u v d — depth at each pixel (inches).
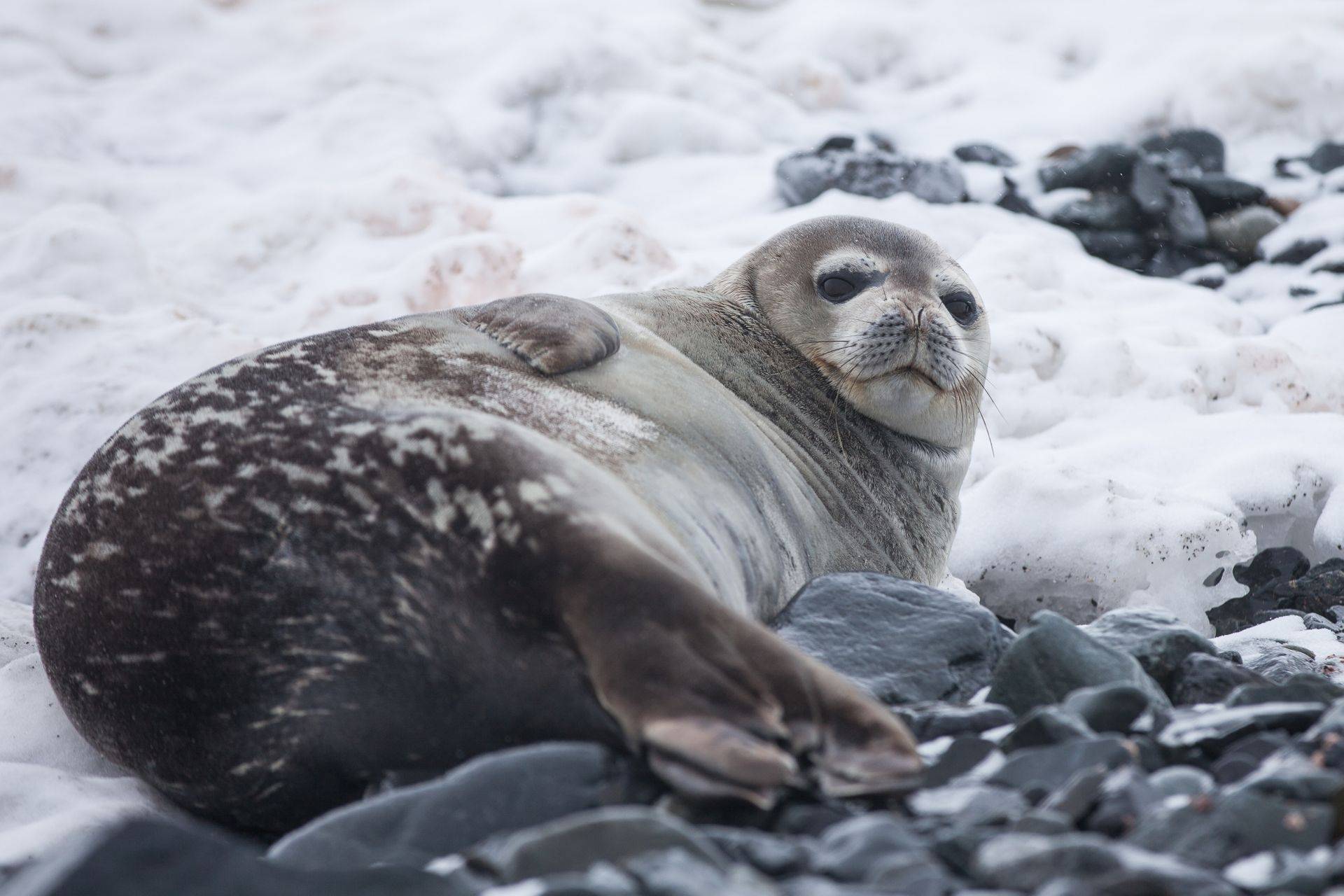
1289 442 1021.2
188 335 969.5
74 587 509.7
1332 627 803.4
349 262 1259.2
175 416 526.0
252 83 1771.7
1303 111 1850.4
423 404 524.7
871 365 722.8
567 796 391.2
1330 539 923.4
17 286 1075.3
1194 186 1581.0
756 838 353.7
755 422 674.2
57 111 1604.3
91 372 930.7
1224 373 1157.1
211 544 482.6
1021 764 405.4
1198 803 353.7
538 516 448.8
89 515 513.7
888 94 1957.4
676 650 407.8
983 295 1235.2
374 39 1873.8
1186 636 535.8
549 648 439.2
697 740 381.7
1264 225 1546.5
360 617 466.0
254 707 482.0
